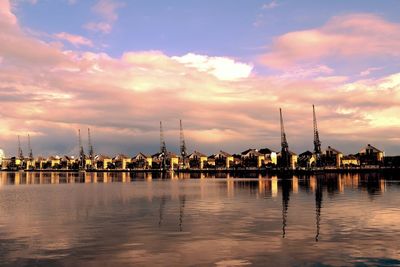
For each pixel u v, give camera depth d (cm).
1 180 16350
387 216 4047
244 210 4691
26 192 8500
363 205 5112
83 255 2478
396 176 17488
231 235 3081
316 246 2675
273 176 19212
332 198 6259
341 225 3500
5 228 3466
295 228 3369
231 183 12244
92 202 5922
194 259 2375
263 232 3195
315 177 16950
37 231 3306
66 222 3809
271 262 2302
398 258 2366
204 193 7775
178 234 3142
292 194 7219
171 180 15850
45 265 2259
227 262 2309
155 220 3909
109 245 2752
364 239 2888
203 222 3750
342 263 2269
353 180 13475
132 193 7969
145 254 2497
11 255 2481
